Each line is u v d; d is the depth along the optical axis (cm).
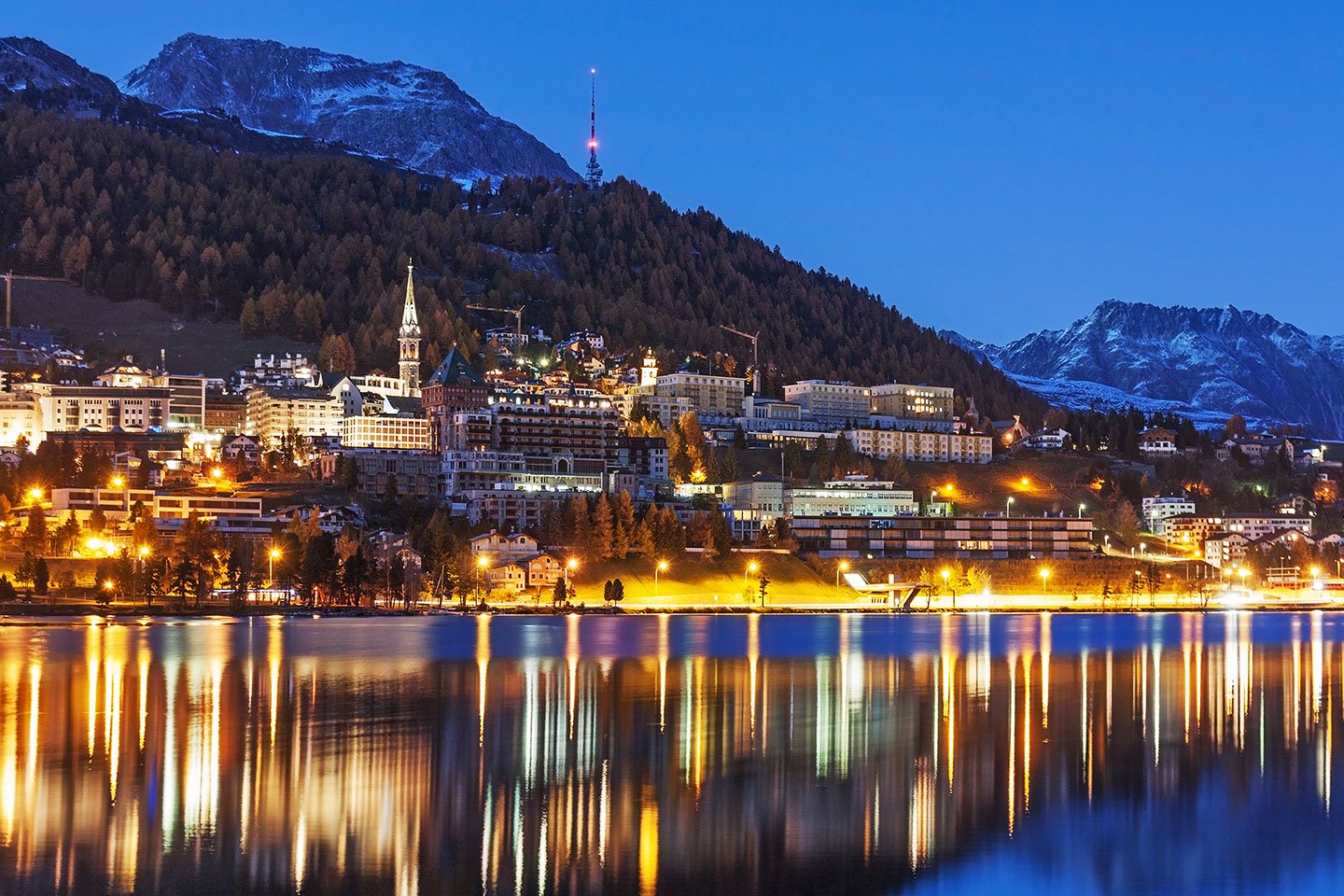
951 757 12219
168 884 8269
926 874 8744
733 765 11738
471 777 11131
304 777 11050
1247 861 9088
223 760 11712
